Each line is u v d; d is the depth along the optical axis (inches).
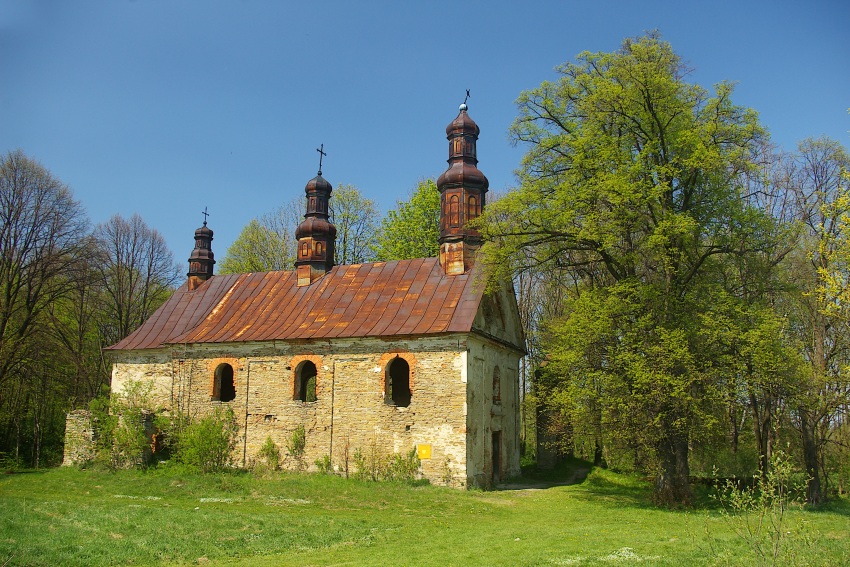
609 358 940.6
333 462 1133.7
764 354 872.3
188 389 1267.2
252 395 1214.9
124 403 1237.7
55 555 544.7
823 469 1091.9
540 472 1386.6
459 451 1063.6
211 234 1534.2
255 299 1347.2
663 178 955.3
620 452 1129.4
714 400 893.8
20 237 1508.4
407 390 1363.2
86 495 966.4
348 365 1155.3
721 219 963.3
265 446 1179.3
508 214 1051.3
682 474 962.1
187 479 1064.2
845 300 722.8
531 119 1091.9
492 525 767.1
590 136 961.5
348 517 801.6
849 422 1196.5
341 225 1998.0
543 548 587.2
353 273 1314.0
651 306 940.0
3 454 1628.9
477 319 1154.7
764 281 992.2
